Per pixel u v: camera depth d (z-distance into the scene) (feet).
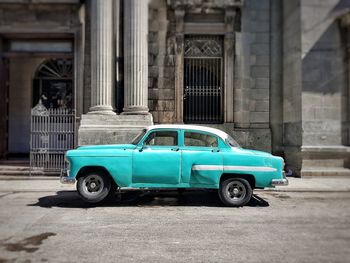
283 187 30.07
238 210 22.59
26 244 10.21
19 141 49.98
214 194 28.58
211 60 44.27
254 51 43.62
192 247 13.85
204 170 23.95
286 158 36.09
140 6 39.73
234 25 43.47
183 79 43.78
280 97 43.14
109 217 20.25
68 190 30.50
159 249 13.64
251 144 42.91
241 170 24.00
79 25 42.55
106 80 39.73
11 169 39.47
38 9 42.32
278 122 43.09
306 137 28.53
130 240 15.02
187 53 44.04
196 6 42.78
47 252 11.64
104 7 39.83
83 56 42.60
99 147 24.84
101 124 38.47
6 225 9.36
